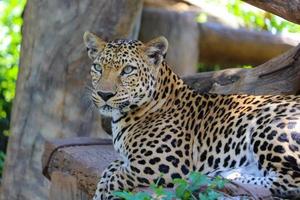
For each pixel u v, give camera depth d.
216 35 21.47
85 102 16.31
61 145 12.56
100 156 12.02
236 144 10.31
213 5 22.12
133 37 18.12
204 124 10.77
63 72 16.34
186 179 10.02
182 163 10.51
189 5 21.83
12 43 24.56
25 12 16.98
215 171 10.39
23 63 16.86
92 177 11.46
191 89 11.27
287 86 12.41
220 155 10.43
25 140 16.78
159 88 11.09
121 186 10.52
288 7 10.77
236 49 21.67
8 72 23.61
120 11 15.92
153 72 11.00
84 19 16.14
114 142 11.20
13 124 17.06
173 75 11.28
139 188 10.30
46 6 16.42
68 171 12.08
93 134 16.41
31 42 16.66
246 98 10.76
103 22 16.02
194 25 21.27
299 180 9.73
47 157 12.64
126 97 10.78
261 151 9.95
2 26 24.94
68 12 16.25
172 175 10.42
